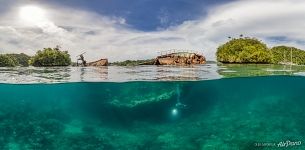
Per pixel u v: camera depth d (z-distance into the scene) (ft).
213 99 88.79
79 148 59.16
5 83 58.54
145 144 62.23
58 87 64.34
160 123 83.76
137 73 70.49
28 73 69.72
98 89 68.59
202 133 70.69
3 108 84.58
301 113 92.12
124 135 69.21
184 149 57.67
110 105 81.25
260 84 72.74
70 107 84.84
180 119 85.05
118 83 60.95
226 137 65.72
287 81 69.77
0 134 68.08
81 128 75.36
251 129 73.10
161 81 59.93
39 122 81.05
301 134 67.87
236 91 79.87
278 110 95.35
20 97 75.56
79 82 59.11
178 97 78.74
